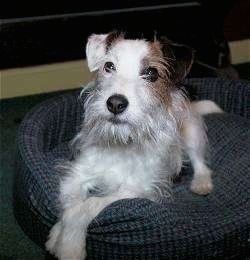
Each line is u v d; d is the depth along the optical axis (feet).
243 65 14.44
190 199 6.95
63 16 10.07
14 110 10.75
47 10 9.91
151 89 5.67
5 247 6.60
